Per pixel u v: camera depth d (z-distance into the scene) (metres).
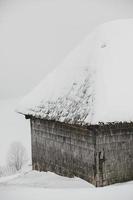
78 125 15.19
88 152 14.61
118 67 15.05
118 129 14.60
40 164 18.56
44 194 13.79
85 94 14.73
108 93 13.92
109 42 16.00
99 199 12.58
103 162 14.27
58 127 16.81
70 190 13.95
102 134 14.23
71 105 15.06
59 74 17.94
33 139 19.25
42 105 17.36
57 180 16.05
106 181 14.33
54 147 17.20
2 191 14.62
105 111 13.29
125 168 14.80
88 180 14.66
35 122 18.98
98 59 15.46
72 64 17.23
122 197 12.55
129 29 16.89
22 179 17.59
